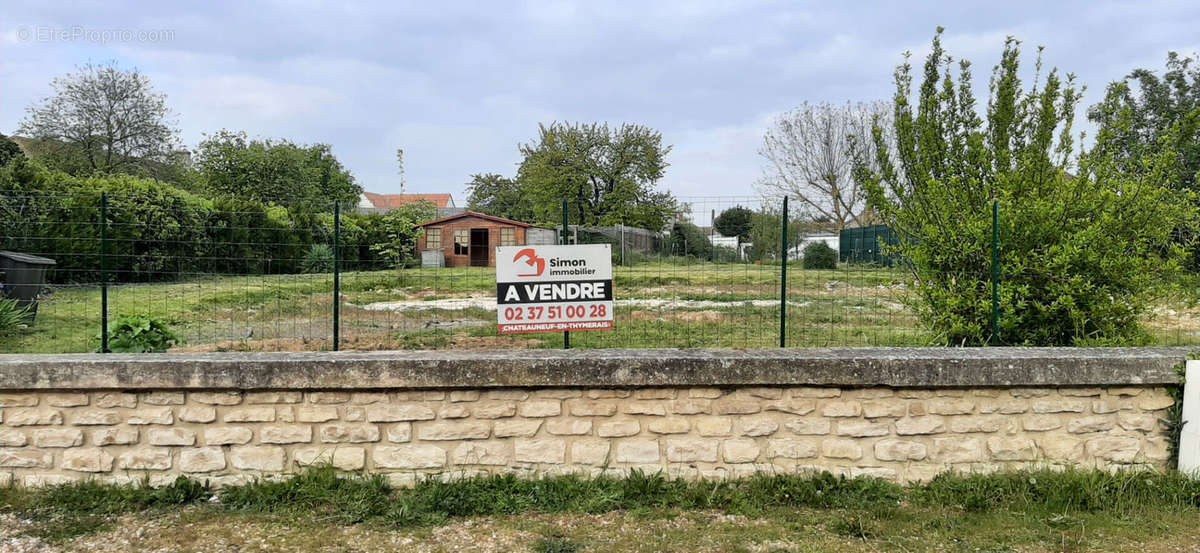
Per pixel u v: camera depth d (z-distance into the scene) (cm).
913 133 699
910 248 641
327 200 5031
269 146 4900
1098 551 378
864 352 465
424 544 383
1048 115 650
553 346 934
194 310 1188
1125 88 639
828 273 962
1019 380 453
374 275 1151
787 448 455
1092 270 570
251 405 445
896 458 457
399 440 448
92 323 1030
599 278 534
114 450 445
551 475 451
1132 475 451
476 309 1320
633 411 452
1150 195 564
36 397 441
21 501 424
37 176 1642
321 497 426
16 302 993
